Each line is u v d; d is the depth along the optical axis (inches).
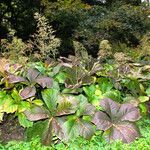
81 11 612.1
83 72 212.8
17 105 185.8
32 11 576.7
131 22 555.2
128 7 609.9
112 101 190.4
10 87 192.9
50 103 185.5
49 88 193.5
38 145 172.4
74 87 197.3
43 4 591.8
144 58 373.1
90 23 549.6
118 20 551.8
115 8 636.1
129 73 230.2
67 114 184.2
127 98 211.2
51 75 210.8
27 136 180.7
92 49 516.1
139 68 235.5
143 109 209.3
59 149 169.8
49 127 178.7
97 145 175.9
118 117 187.2
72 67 210.2
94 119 182.9
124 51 462.9
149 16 591.5
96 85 211.6
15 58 242.8
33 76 195.5
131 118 186.7
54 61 239.9
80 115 185.2
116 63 257.3
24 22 575.8
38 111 183.0
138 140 179.9
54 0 623.8
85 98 189.3
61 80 207.9
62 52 544.7
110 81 216.4
